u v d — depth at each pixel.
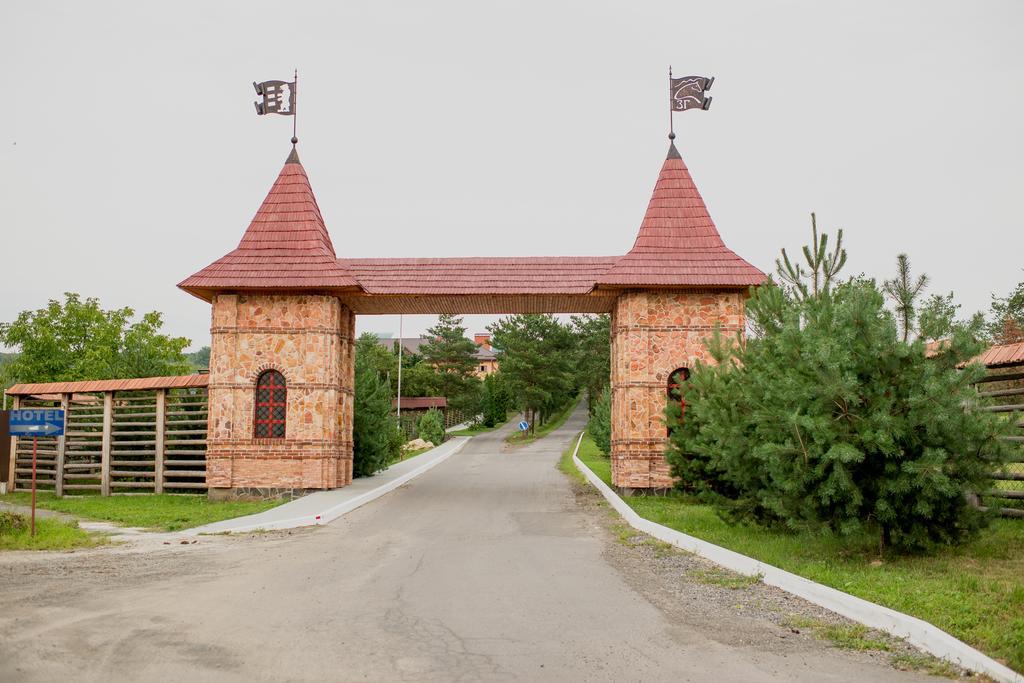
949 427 9.95
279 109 25.44
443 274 23.94
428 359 85.50
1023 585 9.16
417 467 35.09
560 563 12.77
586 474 31.58
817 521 11.09
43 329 38.56
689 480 16.98
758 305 14.42
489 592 10.46
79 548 14.34
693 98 25.25
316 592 10.38
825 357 10.25
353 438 28.00
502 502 22.23
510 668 7.09
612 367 25.84
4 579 11.12
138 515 19.33
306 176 25.08
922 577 9.81
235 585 10.80
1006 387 15.27
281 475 22.77
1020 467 14.84
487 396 84.00
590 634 8.29
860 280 12.63
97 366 38.50
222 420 22.88
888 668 7.07
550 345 72.75
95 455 26.48
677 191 24.50
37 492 26.09
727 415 13.72
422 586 10.84
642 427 22.89
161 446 24.50
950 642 7.28
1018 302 34.00
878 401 10.47
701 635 8.23
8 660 7.18
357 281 22.73
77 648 7.60
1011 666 6.82
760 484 13.70
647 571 12.01
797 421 10.62
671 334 23.11
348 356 25.39
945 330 10.52
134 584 10.81
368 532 16.48
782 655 7.50
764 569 11.03
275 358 23.06
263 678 6.77
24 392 26.16
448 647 7.77
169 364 41.91
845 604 8.93
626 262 23.14
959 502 10.70
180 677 6.77
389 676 6.84
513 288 23.41
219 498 22.72
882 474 10.79
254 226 24.16
